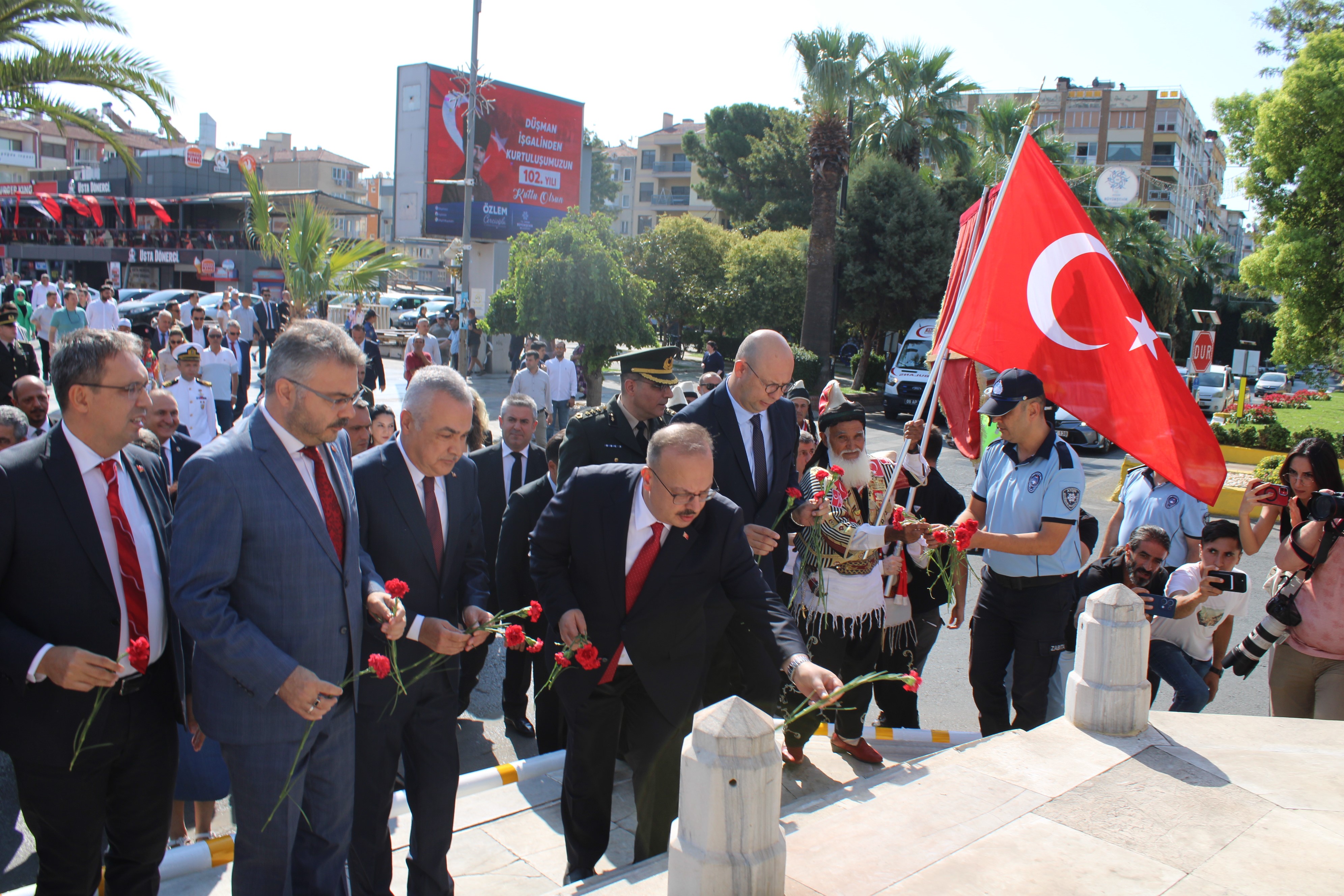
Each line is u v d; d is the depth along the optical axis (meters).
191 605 2.50
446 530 3.32
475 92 21.77
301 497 2.73
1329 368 23.06
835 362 39.78
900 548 4.53
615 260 17.33
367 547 3.21
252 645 2.51
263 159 75.25
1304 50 17.53
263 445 2.70
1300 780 3.26
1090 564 4.93
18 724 2.57
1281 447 16.17
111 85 9.84
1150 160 69.31
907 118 27.66
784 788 4.15
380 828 3.15
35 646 2.44
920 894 2.56
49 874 2.69
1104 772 3.32
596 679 3.29
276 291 22.08
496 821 4.05
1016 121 27.91
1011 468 4.39
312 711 2.52
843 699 4.34
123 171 48.56
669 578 3.23
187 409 8.79
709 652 3.46
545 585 3.35
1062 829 2.92
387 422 5.90
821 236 24.70
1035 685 4.25
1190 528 5.46
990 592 4.40
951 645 7.04
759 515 4.20
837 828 2.94
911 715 4.80
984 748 3.51
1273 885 2.61
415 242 31.25
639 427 4.62
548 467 4.98
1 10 9.11
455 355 22.83
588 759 3.34
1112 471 16.48
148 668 2.76
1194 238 53.59
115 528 2.69
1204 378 29.52
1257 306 56.09
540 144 32.28
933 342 5.55
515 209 31.91
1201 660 4.71
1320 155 16.89
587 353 17.45
